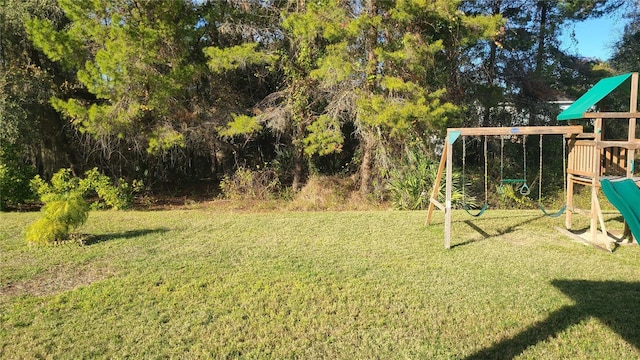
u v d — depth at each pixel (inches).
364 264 240.2
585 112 283.4
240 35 520.7
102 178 481.7
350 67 430.3
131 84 442.6
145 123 488.4
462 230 333.1
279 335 157.3
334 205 501.0
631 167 278.7
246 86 581.9
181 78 459.8
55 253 258.7
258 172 553.3
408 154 489.1
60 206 289.3
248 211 472.7
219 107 539.8
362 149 534.6
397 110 419.8
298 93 507.5
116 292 196.1
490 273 225.0
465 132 279.6
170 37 464.1
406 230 333.4
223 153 580.4
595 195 283.3
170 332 158.9
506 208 487.5
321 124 478.3
